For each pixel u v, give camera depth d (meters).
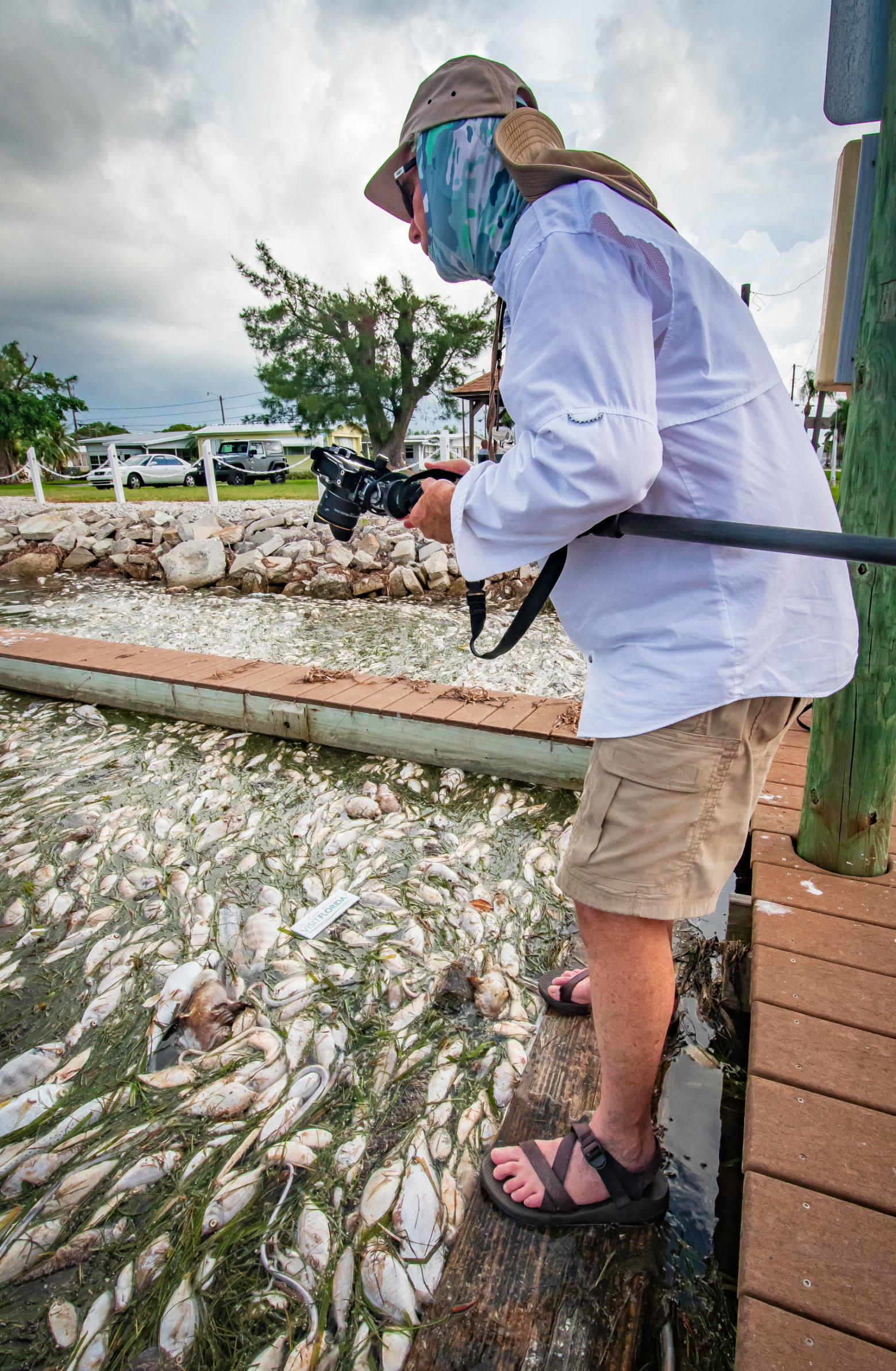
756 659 0.98
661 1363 1.11
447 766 3.18
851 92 1.67
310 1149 1.48
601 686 1.08
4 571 7.81
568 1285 1.20
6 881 2.44
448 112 1.05
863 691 1.79
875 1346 0.94
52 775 3.19
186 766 3.27
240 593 7.19
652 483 1.00
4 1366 1.14
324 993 1.93
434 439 21.02
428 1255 1.27
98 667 3.88
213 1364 1.13
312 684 3.59
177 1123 1.55
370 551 7.40
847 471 1.73
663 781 1.01
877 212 1.59
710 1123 1.54
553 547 0.99
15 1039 1.81
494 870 2.49
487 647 5.20
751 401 0.99
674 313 0.94
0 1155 1.50
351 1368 1.12
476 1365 1.11
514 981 1.98
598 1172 1.26
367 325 21.70
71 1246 1.31
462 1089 1.63
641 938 1.11
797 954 1.62
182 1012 1.86
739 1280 1.03
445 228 1.12
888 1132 1.22
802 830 2.01
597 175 0.94
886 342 1.61
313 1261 1.27
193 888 2.40
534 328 0.92
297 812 2.86
